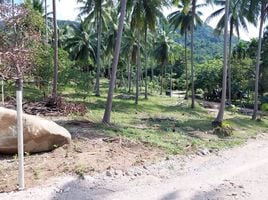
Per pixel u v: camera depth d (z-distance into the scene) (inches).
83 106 850.8
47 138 412.5
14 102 771.4
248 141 713.0
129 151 472.4
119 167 388.2
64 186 318.3
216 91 2351.1
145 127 729.6
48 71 876.0
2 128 389.7
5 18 669.3
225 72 884.0
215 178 394.3
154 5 1165.1
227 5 877.2
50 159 386.9
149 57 2315.5
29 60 662.5
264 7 1136.2
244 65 2181.3
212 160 492.7
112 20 1497.3
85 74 1023.0
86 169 363.6
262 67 1931.6
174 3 1122.7
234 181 386.9
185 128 775.7
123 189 331.0
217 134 747.4
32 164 365.7
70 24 2094.0
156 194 323.9
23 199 284.0
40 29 813.9
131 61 2033.7
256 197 336.8
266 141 739.4
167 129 717.3
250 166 472.4
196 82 2347.4
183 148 538.6
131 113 1014.4
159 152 491.2
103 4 1405.0
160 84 2559.1
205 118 1078.4
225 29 885.2
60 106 773.3
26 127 395.9
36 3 1392.7
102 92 1772.9
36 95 984.3
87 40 1923.0
